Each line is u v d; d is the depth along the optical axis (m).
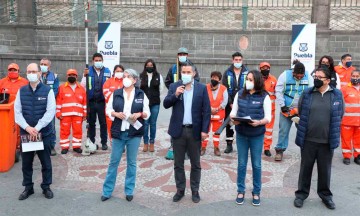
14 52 16.89
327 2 15.81
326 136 5.29
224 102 7.79
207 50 16.44
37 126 5.36
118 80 7.77
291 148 8.55
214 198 5.69
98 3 17.22
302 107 5.44
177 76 7.33
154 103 7.87
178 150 5.46
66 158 7.62
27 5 16.78
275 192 5.96
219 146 8.70
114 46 14.97
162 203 5.48
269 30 16.12
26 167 5.54
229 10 18.30
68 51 16.92
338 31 15.89
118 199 5.60
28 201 5.49
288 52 16.19
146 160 7.50
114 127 5.46
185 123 5.41
